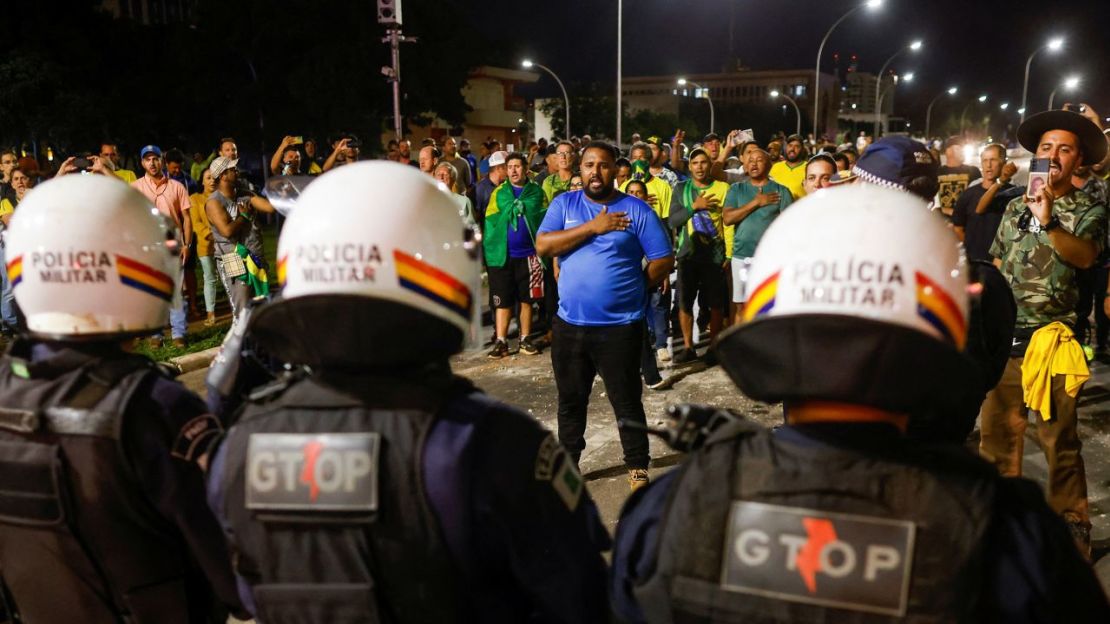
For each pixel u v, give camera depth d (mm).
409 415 1332
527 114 61469
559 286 4047
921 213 1167
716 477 1183
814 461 1136
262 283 6715
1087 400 5379
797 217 1204
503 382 6305
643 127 55375
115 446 1550
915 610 1052
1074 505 3291
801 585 1096
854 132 72250
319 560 1325
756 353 1155
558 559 1387
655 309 6383
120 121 25312
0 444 1585
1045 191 3104
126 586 1641
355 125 27891
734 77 103688
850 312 1089
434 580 1316
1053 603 1049
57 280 1597
